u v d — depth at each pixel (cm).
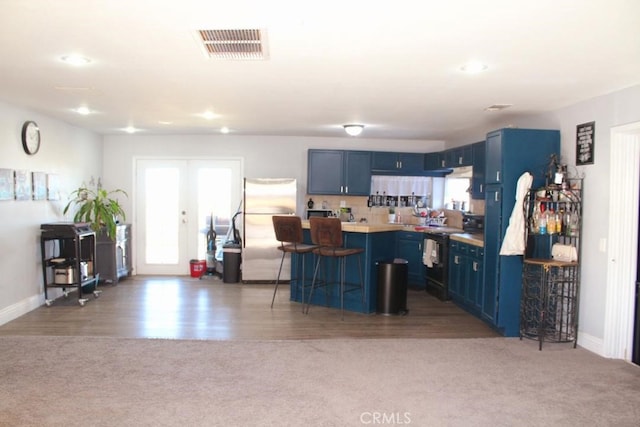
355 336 445
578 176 427
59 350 392
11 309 488
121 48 290
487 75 343
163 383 327
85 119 581
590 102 413
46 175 558
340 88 392
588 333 414
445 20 238
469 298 539
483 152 580
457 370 359
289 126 627
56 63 325
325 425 271
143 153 746
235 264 698
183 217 756
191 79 368
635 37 259
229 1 219
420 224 751
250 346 407
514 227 429
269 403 298
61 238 552
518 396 314
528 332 452
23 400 298
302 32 259
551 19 235
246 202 691
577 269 418
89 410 286
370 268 528
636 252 386
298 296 584
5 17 240
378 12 229
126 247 728
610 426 277
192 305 558
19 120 501
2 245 474
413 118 541
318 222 499
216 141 746
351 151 729
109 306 550
